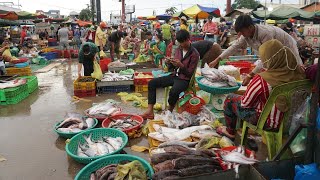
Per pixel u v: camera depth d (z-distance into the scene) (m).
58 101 7.05
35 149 4.36
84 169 3.28
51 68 12.64
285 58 3.07
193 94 5.21
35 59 13.88
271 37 4.06
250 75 4.07
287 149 2.96
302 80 3.09
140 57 12.00
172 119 4.65
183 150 3.46
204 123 4.61
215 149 3.46
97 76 7.66
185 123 4.55
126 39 16.50
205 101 5.57
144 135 4.77
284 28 14.16
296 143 2.92
